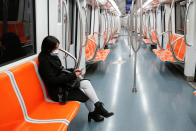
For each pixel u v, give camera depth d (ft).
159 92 12.68
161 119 9.16
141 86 13.92
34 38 8.57
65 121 6.09
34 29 8.50
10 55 6.94
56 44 7.46
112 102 11.12
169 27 15.16
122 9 68.49
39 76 7.40
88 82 8.63
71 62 14.10
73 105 7.23
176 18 20.99
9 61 6.80
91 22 23.18
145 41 33.65
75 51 15.48
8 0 6.84
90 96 8.44
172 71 18.04
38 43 8.82
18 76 6.04
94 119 8.88
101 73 17.56
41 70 7.32
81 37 8.71
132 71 18.19
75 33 15.29
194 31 14.17
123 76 16.53
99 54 19.71
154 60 23.26
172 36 21.43
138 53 28.81
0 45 6.43
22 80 6.22
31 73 6.89
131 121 8.99
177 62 16.01
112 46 37.01
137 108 10.34
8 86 5.48
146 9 33.24
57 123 5.93
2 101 5.11
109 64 21.34
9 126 5.27
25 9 7.92
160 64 21.01
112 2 25.45
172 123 8.79
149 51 30.60
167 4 22.65
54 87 7.52
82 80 8.63
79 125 8.62
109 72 17.92
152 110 10.09
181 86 13.82
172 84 14.29
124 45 38.63
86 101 8.53
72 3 14.70
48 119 6.21
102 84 14.40
